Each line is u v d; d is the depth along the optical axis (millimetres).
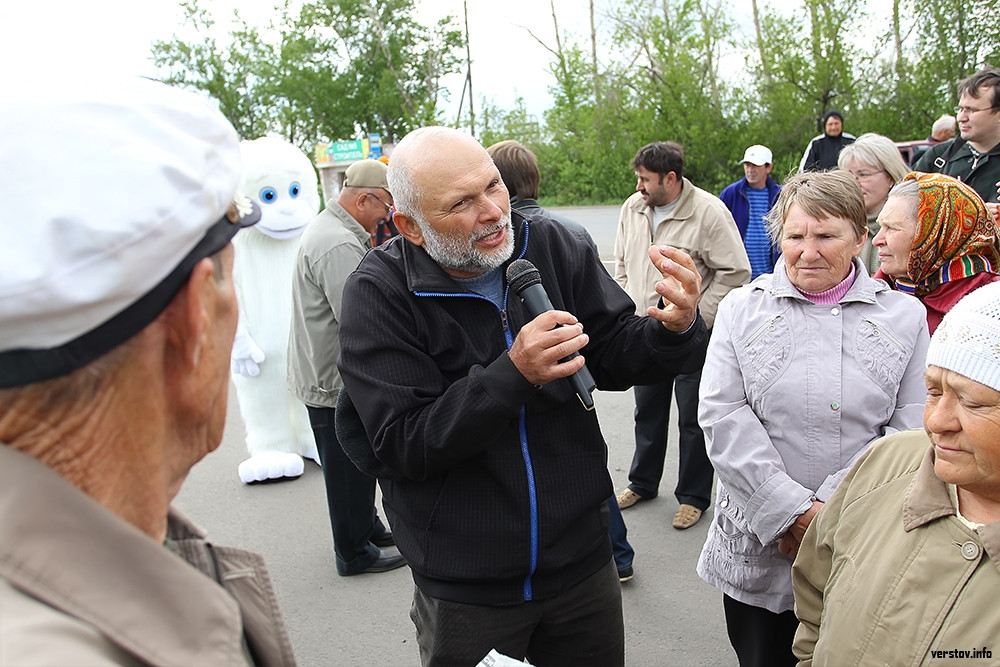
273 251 4480
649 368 1902
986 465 1236
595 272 2041
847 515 1538
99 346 680
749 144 23859
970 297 1304
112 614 659
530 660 2102
